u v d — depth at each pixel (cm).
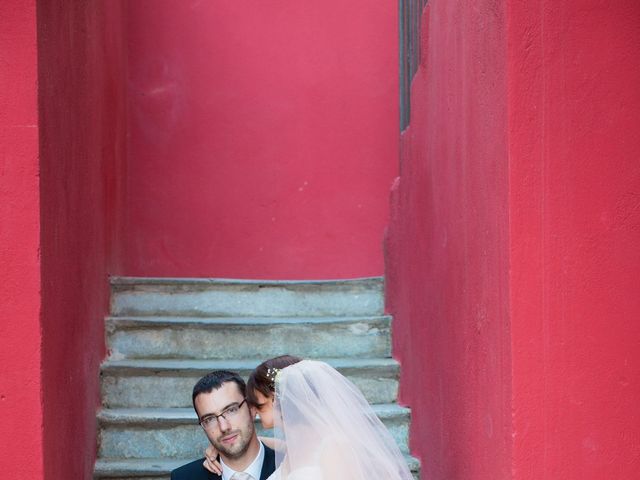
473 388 290
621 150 247
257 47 582
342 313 503
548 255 245
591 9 248
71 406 336
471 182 292
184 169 579
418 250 400
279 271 582
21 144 269
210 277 578
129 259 566
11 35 269
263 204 583
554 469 242
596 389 243
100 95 448
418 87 406
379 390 451
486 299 272
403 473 310
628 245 246
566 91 247
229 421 327
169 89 579
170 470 391
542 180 246
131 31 575
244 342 464
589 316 244
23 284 268
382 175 580
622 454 243
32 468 267
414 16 435
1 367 266
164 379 435
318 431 293
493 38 262
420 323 395
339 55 582
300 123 584
